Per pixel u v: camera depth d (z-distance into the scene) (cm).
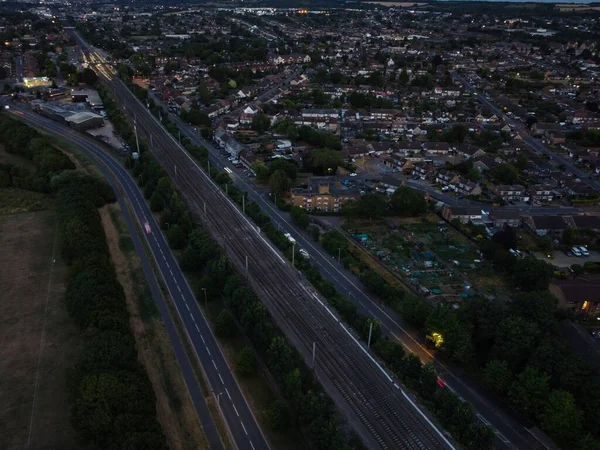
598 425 9012
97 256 13112
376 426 9244
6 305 12362
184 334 11819
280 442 9088
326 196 18938
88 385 8850
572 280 13875
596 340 11894
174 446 8856
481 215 18212
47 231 15938
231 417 9575
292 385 9525
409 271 14975
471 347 11088
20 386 9956
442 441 8969
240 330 12069
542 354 10338
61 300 12619
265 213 17475
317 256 15712
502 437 9419
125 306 12088
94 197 17562
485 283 14500
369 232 17412
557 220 17475
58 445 8694
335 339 11550
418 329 12481
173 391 10094
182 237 15550
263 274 14025
